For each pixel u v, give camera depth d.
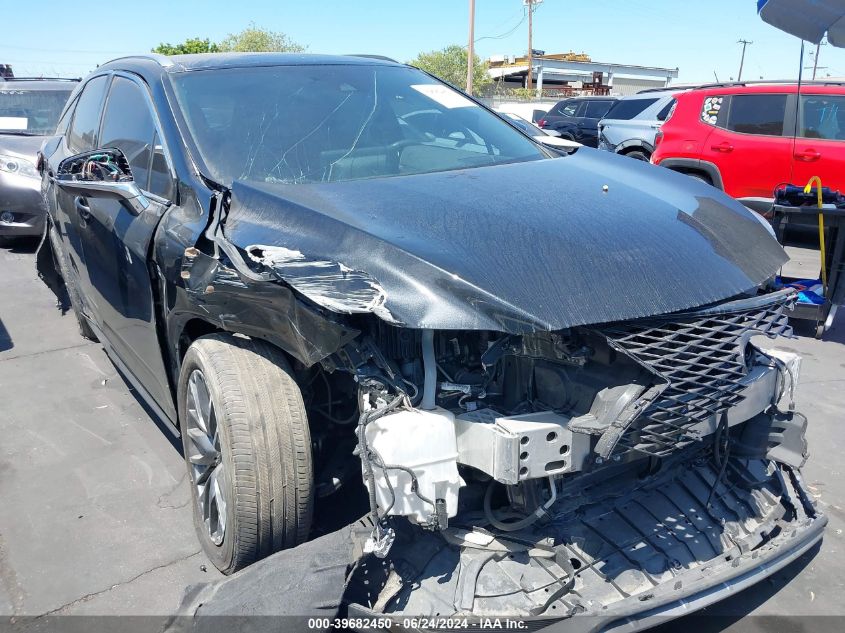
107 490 3.45
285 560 2.11
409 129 3.41
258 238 2.40
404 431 2.04
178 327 2.80
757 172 8.68
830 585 2.77
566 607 2.10
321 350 2.13
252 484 2.33
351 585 2.15
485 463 2.08
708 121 9.19
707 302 2.26
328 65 3.74
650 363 2.05
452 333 2.27
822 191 5.34
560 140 3.98
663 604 2.15
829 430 4.00
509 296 2.04
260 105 3.25
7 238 9.00
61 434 4.01
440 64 49.25
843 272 5.33
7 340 5.55
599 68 60.00
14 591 2.76
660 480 2.63
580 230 2.40
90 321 4.62
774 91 8.65
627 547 2.37
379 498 2.04
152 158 3.19
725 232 2.70
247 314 2.37
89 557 2.96
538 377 2.25
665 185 3.11
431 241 2.21
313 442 2.69
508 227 2.36
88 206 3.68
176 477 3.56
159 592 2.74
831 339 5.58
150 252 2.91
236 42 43.56
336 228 2.29
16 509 3.29
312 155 3.04
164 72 3.49
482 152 3.40
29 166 8.10
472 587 2.16
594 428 2.05
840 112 8.16
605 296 2.14
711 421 2.23
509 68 59.94
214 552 2.67
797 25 5.27
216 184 2.78
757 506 2.73
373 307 2.02
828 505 3.28
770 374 2.54
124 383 4.70
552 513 2.38
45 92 9.70
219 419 2.39
